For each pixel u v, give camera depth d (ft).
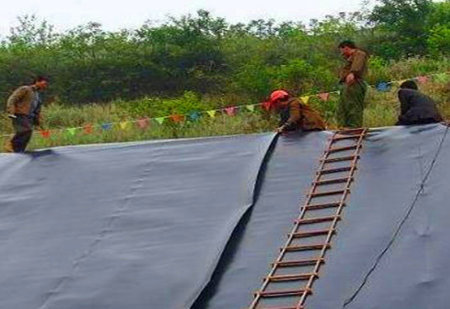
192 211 38.11
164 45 123.95
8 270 36.22
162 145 44.39
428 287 30.30
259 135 43.65
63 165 44.39
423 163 38.09
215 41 127.44
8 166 45.50
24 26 138.82
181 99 98.48
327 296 30.81
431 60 109.60
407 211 34.83
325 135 42.63
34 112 55.21
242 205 37.63
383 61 112.88
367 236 33.78
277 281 32.09
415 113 43.42
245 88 101.30
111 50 124.67
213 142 43.83
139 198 40.01
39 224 39.52
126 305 32.48
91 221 38.86
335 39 128.67
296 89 99.71
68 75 121.19
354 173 38.63
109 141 90.63
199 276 33.24
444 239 32.65
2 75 121.60
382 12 127.75
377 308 29.76
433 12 126.31
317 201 37.01
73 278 34.78
